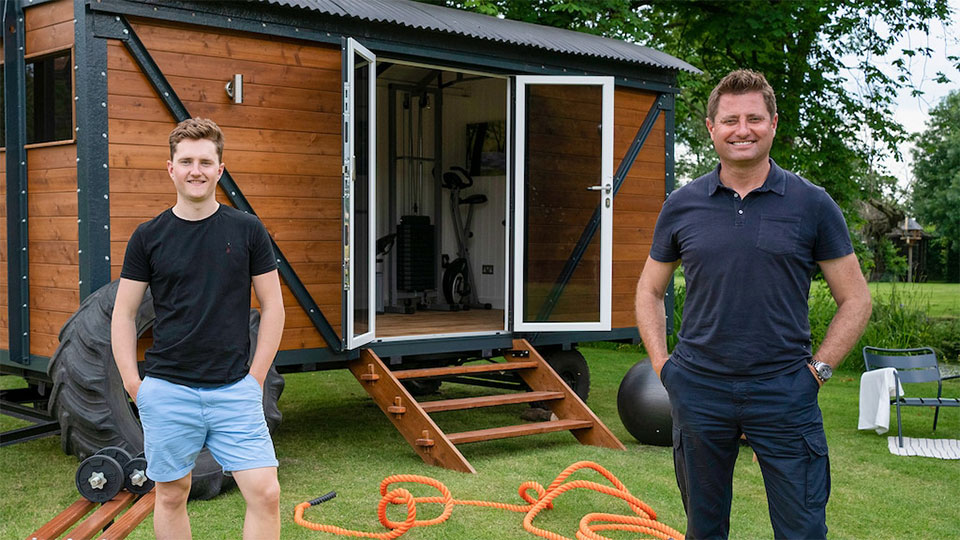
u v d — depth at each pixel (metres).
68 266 5.01
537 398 6.02
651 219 7.31
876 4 12.00
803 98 12.03
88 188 4.79
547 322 6.67
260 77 5.39
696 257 2.62
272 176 5.45
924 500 4.63
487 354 6.50
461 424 6.79
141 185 4.99
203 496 4.44
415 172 9.11
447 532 3.95
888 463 5.46
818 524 2.53
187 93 5.12
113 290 4.55
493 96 9.01
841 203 12.50
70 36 4.90
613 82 6.64
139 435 4.52
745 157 2.55
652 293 2.85
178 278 2.77
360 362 5.79
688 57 12.96
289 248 5.52
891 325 10.72
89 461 3.07
